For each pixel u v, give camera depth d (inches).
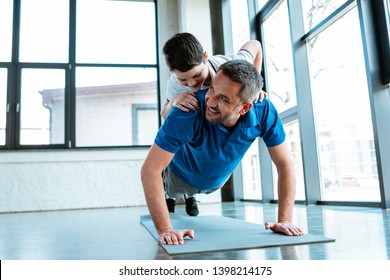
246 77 44.2
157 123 195.0
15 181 169.6
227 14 197.0
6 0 187.2
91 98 190.5
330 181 127.9
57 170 174.6
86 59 192.7
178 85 68.2
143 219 87.6
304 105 125.0
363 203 101.9
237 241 47.1
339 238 48.5
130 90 195.5
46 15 191.0
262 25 162.9
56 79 186.9
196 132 54.6
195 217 90.5
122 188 179.9
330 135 127.3
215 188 80.0
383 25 94.6
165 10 202.8
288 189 56.4
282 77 147.3
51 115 183.5
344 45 112.3
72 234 66.1
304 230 58.0
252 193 185.3
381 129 93.1
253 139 59.1
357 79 108.7
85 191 176.1
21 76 183.2
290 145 149.2
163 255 41.3
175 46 54.4
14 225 90.0
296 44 127.0
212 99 47.1
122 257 41.3
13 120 179.2
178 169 72.7
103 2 199.8
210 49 190.9
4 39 184.9
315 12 127.0
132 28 201.0
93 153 178.1
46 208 170.7
